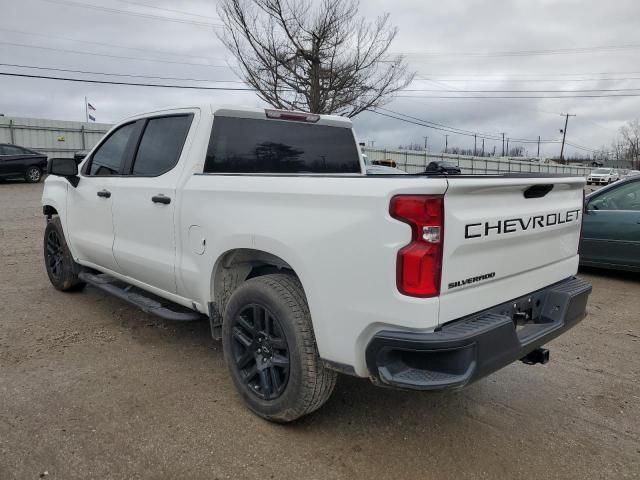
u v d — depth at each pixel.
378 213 2.42
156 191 3.87
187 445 2.89
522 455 2.89
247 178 3.17
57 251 5.77
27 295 5.71
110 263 4.64
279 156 4.17
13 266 7.14
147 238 4.04
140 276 4.27
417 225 2.34
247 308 3.14
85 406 3.29
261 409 3.10
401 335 2.40
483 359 2.46
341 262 2.58
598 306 5.85
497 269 2.74
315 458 2.81
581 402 3.53
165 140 4.02
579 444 3.01
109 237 4.55
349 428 3.12
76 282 5.70
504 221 2.70
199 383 3.65
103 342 4.38
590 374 3.99
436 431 3.12
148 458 2.76
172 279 3.82
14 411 3.21
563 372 4.02
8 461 2.70
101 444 2.88
